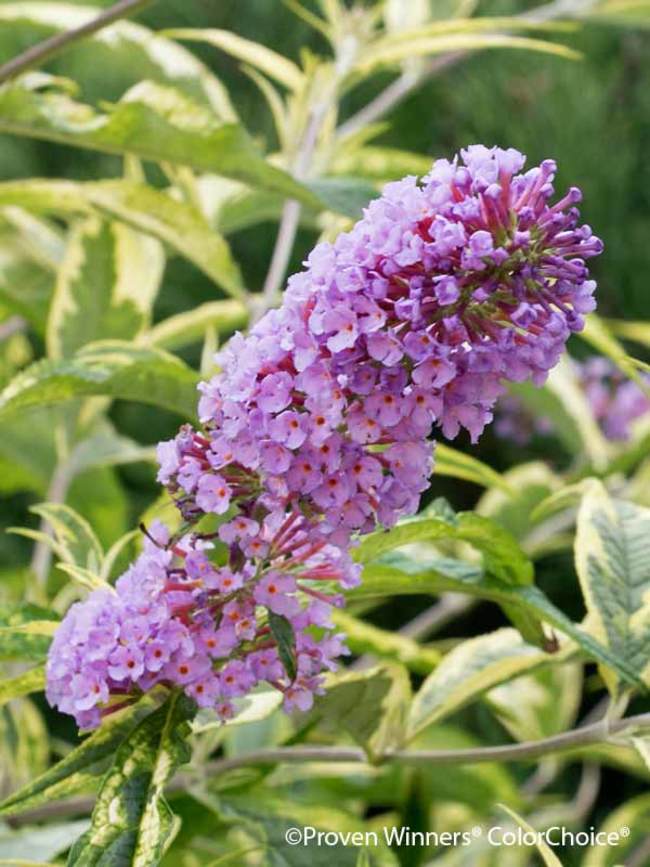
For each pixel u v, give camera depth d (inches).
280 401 24.2
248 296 37.1
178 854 37.8
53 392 31.2
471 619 82.4
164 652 25.0
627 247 82.1
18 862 29.7
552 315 23.8
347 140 43.5
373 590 30.7
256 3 85.4
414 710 31.6
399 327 24.0
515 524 50.4
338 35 43.2
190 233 35.9
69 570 27.5
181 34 40.2
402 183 24.3
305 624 25.7
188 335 44.8
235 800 32.7
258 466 24.5
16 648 28.1
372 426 24.2
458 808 50.9
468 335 24.0
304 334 24.1
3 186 35.5
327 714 30.3
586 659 31.0
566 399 50.1
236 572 25.4
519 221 23.9
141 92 33.8
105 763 26.0
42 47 34.5
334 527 24.9
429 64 48.8
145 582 25.2
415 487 24.8
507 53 82.8
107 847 24.6
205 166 34.0
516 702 43.4
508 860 47.8
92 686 25.2
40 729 37.0
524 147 82.7
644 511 32.1
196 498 24.9
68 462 42.0
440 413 24.2
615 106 83.4
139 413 81.7
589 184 81.8
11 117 33.9
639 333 47.6
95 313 41.4
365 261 23.9
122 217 35.8
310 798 45.3
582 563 31.3
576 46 83.7
